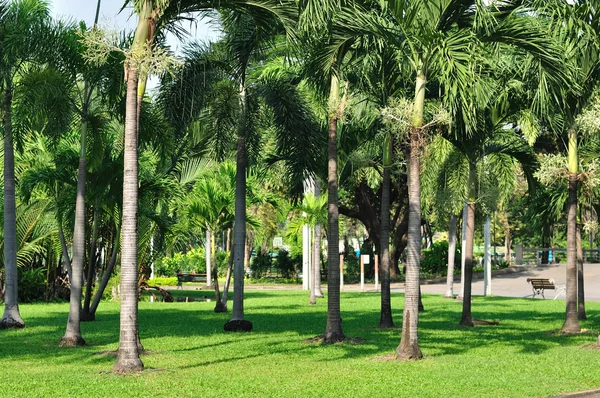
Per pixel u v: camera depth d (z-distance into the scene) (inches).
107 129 717.9
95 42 485.4
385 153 762.2
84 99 665.6
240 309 734.5
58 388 406.0
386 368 482.3
